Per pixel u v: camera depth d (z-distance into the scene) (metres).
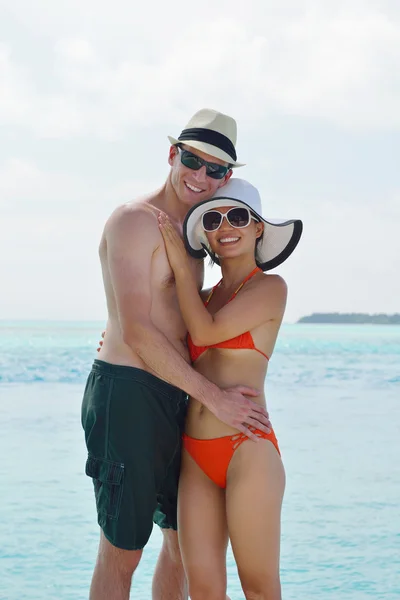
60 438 11.93
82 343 41.94
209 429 4.09
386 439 12.34
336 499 8.74
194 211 4.21
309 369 25.48
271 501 3.94
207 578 4.04
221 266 4.40
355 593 6.04
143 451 4.09
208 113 4.38
